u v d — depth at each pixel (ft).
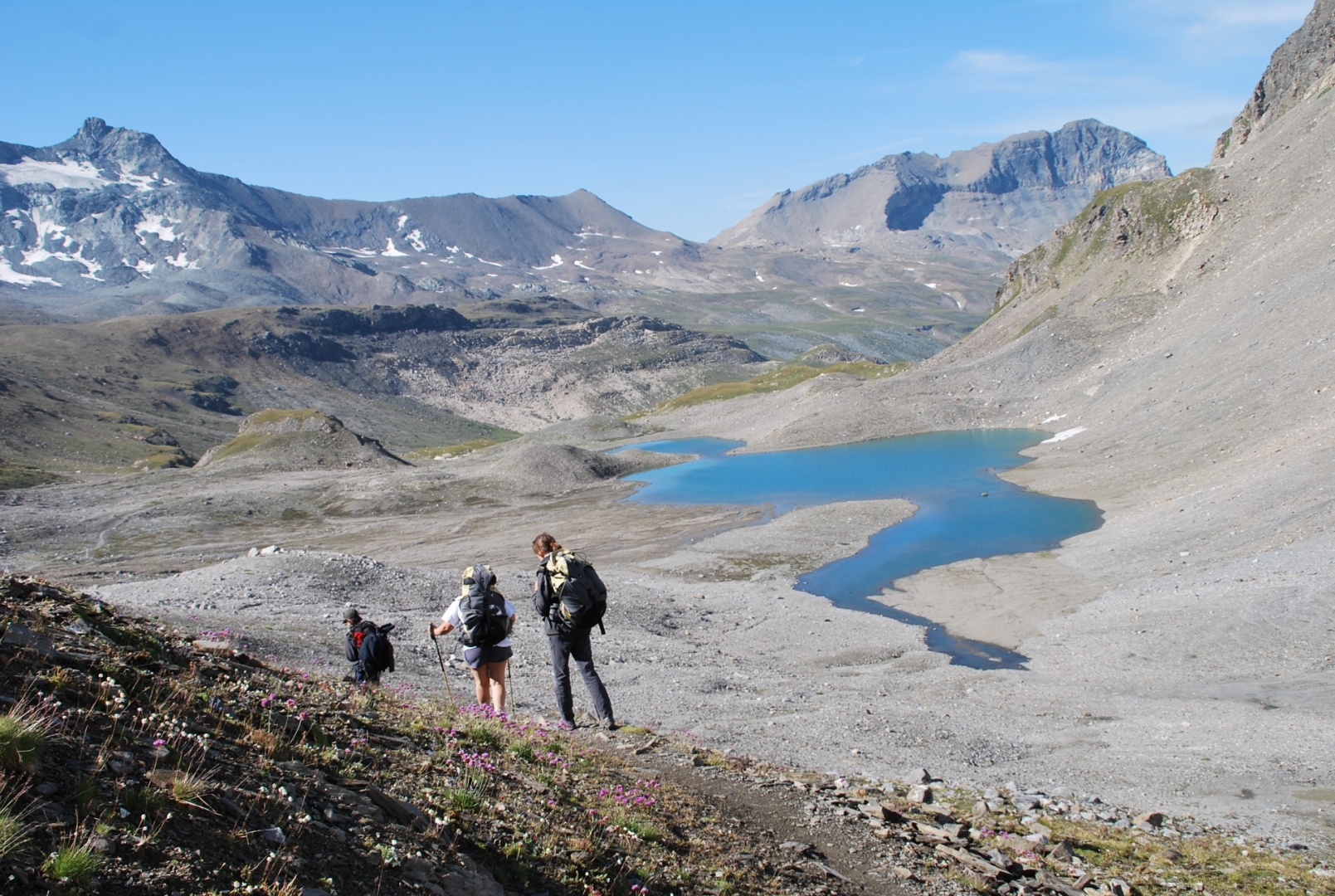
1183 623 118.62
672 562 210.18
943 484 308.40
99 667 23.86
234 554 255.91
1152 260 496.23
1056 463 309.22
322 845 19.02
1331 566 120.37
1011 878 34.53
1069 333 476.54
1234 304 348.38
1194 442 257.14
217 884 15.92
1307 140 449.48
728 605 159.53
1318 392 227.61
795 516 262.26
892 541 219.61
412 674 75.05
